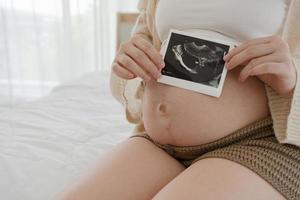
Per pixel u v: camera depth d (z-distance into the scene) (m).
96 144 1.17
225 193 0.65
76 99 1.70
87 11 2.63
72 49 2.68
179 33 0.81
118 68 0.80
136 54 0.78
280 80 0.69
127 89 1.03
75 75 2.72
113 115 1.50
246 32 0.80
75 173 0.97
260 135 0.76
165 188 0.71
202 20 0.83
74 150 1.12
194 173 0.71
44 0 2.58
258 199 0.66
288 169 0.71
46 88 2.73
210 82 0.75
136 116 1.06
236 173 0.68
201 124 0.76
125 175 0.81
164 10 0.88
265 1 0.78
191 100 0.77
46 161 1.02
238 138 0.76
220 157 0.73
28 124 1.32
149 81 0.83
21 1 2.58
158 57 0.78
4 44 2.59
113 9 2.62
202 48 0.78
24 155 1.05
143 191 0.80
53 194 0.88
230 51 0.73
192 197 0.66
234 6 0.79
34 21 2.60
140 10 1.08
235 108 0.75
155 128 0.83
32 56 2.69
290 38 0.76
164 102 0.80
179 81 0.77
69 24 2.62
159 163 0.84
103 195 0.78
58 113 1.49
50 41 2.66
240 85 0.75
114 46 2.67
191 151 0.81
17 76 2.71
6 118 1.38
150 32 1.00
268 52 0.69
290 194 0.69
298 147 0.74
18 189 0.89
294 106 0.69
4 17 2.55
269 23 0.80
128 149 0.88
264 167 0.69
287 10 0.79
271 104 0.74
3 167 0.96
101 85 1.94
